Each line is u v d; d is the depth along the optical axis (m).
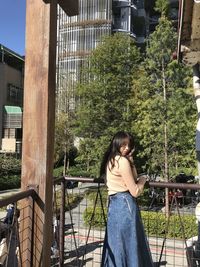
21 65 44.88
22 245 2.92
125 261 3.11
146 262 3.18
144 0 47.41
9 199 2.48
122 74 20.44
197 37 4.57
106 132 19.92
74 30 44.50
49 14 2.98
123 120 19.70
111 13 44.12
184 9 3.85
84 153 20.66
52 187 3.05
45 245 2.93
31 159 2.96
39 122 2.96
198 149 4.57
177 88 16.30
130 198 3.16
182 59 5.07
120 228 3.12
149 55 16.73
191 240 4.61
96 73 20.72
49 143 2.98
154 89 16.80
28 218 2.92
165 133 15.73
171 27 16.47
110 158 3.26
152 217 8.75
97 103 20.45
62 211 3.95
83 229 7.24
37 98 2.97
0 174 26.81
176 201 3.92
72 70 41.03
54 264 4.30
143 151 16.45
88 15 44.47
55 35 3.09
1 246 4.67
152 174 16.97
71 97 28.66
